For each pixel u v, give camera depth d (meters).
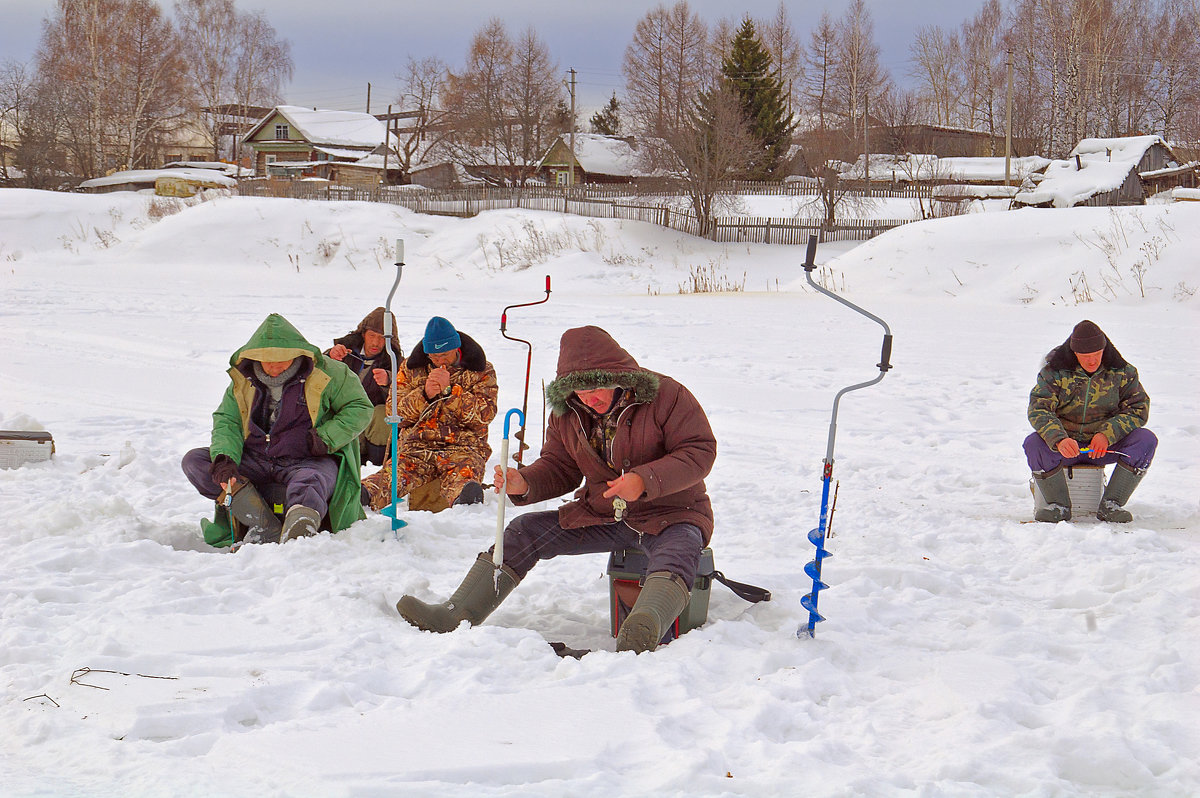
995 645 4.09
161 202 52.28
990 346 16.50
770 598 4.78
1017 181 62.12
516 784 2.85
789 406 11.16
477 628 4.07
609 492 4.09
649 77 73.44
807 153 55.31
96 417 9.83
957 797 2.79
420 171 69.75
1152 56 72.44
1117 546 5.57
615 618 4.47
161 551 5.16
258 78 78.44
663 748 3.03
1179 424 9.85
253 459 5.82
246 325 18.36
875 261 30.72
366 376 7.38
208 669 3.65
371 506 6.64
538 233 43.38
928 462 8.38
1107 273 25.52
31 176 65.44
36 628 4.08
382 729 3.15
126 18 67.81
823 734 3.25
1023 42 78.38
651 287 36.06
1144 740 3.11
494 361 14.24
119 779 2.79
